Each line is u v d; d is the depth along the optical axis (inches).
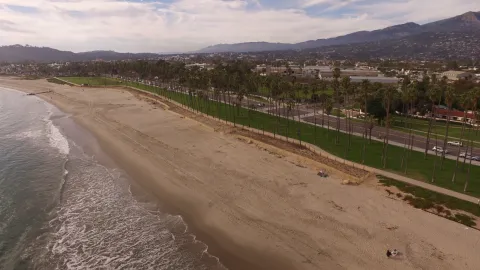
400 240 1652.3
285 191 2231.8
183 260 1582.2
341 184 2314.2
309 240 1688.0
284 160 2824.8
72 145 3427.7
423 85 4613.7
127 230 1839.3
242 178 2461.9
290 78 7268.7
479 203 1919.3
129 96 6860.2
